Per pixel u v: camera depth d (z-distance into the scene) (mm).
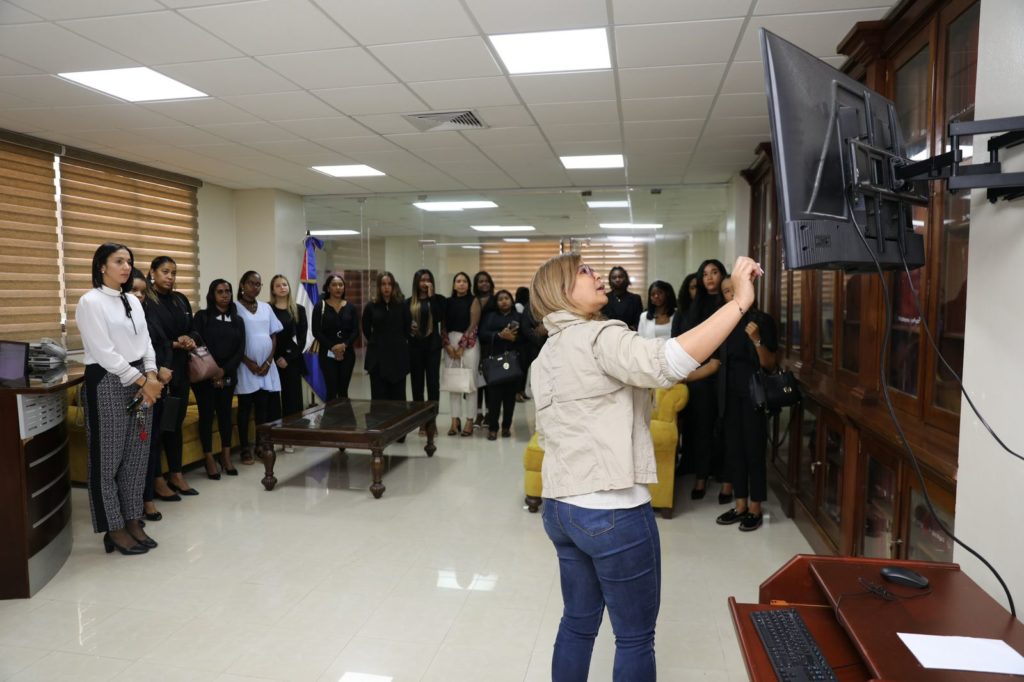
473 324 6219
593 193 7160
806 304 4258
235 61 3250
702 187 6977
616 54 3188
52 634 2580
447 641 2523
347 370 6137
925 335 2318
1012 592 1426
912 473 2193
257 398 5305
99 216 5402
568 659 1746
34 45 3031
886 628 1275
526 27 2861
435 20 2781
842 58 3236
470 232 7480
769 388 3389
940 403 2225
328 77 3498
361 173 6246
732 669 2328
